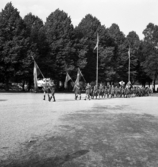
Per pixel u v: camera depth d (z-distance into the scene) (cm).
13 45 4147
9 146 652
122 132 848
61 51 4866
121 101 2491
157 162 534
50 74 4931
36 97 2720
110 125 985
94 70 5691
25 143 685
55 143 688
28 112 1330
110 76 5797
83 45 5294
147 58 7088
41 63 4628
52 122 1027
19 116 1173
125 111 1506
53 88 2184
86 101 2347
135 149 634
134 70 7275
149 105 2009
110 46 6203
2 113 1270
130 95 4019
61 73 4825
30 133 810
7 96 2811
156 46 7244
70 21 5353
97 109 1587
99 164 517
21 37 4284
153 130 890
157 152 609
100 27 6138
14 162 529
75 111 1441
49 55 4834
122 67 6694
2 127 896
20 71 4203
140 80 8038
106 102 2270
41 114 1258
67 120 1092
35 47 4456
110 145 671
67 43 4925
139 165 514
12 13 4431
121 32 7300
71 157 563
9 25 4309
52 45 4828
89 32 5959
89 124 1002
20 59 4256
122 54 6644
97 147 649
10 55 4041
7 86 4494
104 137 767
